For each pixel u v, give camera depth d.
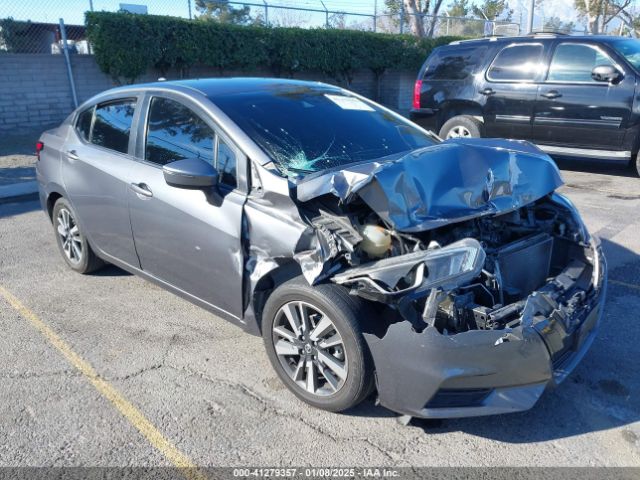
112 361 3.77
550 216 3.92
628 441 2.96
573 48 8.43
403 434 3.03
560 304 3.04
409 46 18.72
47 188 5.21
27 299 4.75
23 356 3.85
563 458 2.84
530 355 2.78
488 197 3.28
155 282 4.25
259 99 3.98
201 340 4.04
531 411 3.21
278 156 3.48
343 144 3.80
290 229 3.16
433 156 3.33
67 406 3.30
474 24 23.80
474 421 3.13
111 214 4.39
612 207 7.11
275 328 3.31
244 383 3.51
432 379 2.76
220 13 15.65
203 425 3.12
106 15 12.64
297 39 15.88
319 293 2.98
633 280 4.91
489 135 9.49
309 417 3.17
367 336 2.89
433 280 2.74
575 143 8.62
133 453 2.91
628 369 3.60
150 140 4.13
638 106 7.89
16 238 6.37
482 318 2.81
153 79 14.28
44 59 12.66
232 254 3.43
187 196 3.68
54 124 13.16
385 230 3.04
